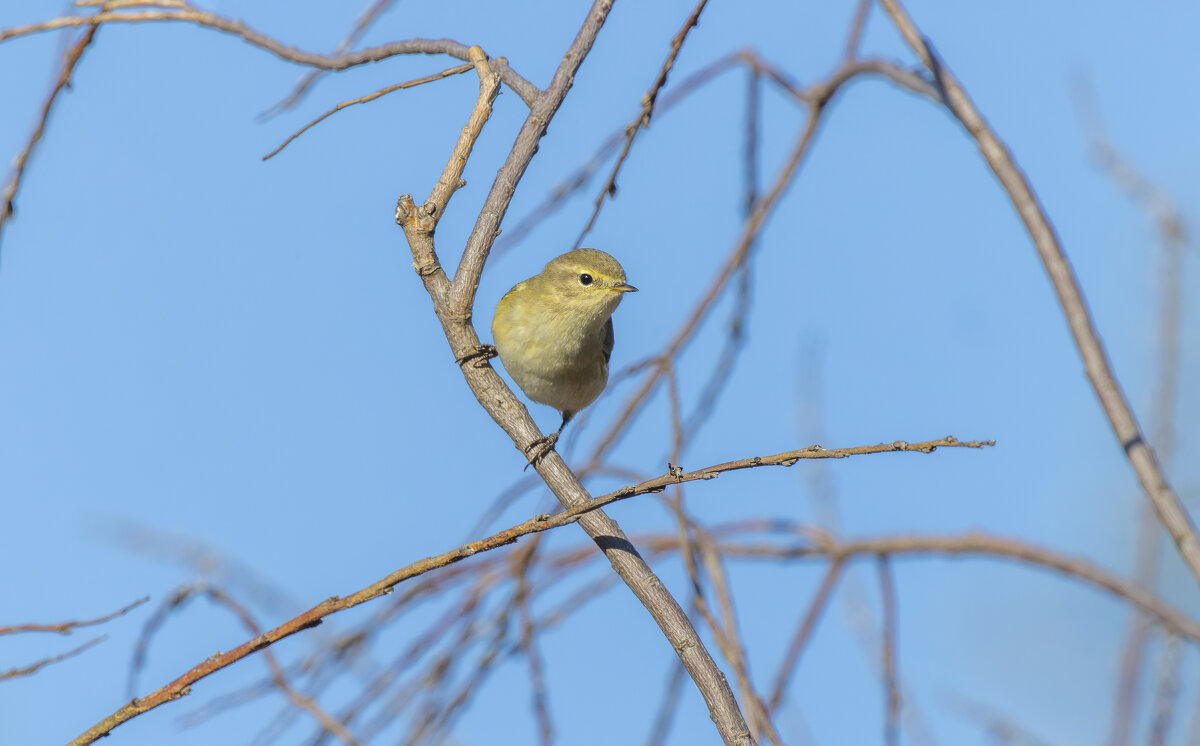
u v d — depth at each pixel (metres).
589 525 8.18
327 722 8.62
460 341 8.91
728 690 7.54
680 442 8.98
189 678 6.73
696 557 10.40
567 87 8.83
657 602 7.83
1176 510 8.28
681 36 8.71
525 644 9.84
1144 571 10.30
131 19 9.35
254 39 10.07
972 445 6.20
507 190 8.76
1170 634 9.72
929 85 9.96
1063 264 9.08
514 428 8.77
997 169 9.44
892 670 9.92
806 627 10.05
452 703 9.72
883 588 10.23
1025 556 10.05
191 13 9.55
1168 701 9.59
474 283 8.80
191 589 9.35
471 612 10.05
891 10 10.05
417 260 8.91
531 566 10.48
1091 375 8.82
